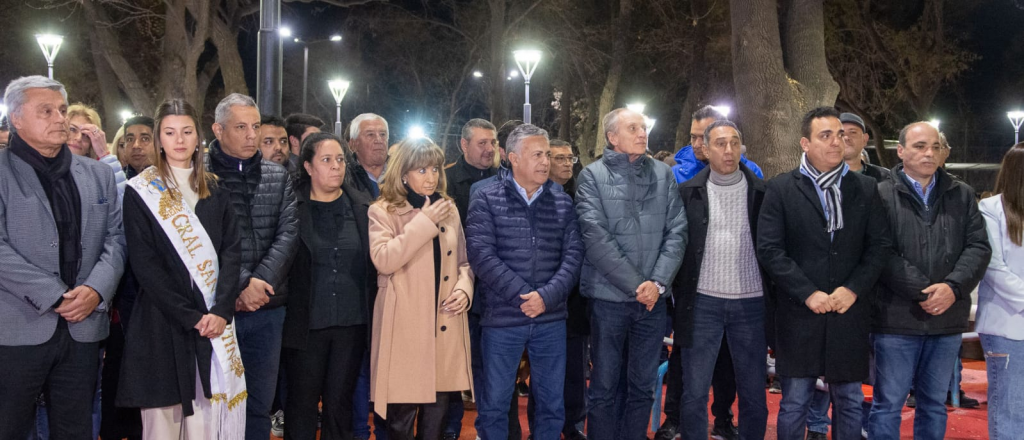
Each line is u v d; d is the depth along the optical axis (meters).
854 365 4.46
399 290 4.49
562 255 4.72
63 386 3.96
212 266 4.11
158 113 4.09
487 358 4.63
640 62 27.58
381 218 4.56
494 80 24.20
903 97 20.61
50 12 23.83
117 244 4.12
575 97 31.06
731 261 4.83
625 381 5.17
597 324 4.80
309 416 4.58
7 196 3.82
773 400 6.62
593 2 27.33
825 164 4.57
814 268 4.54
